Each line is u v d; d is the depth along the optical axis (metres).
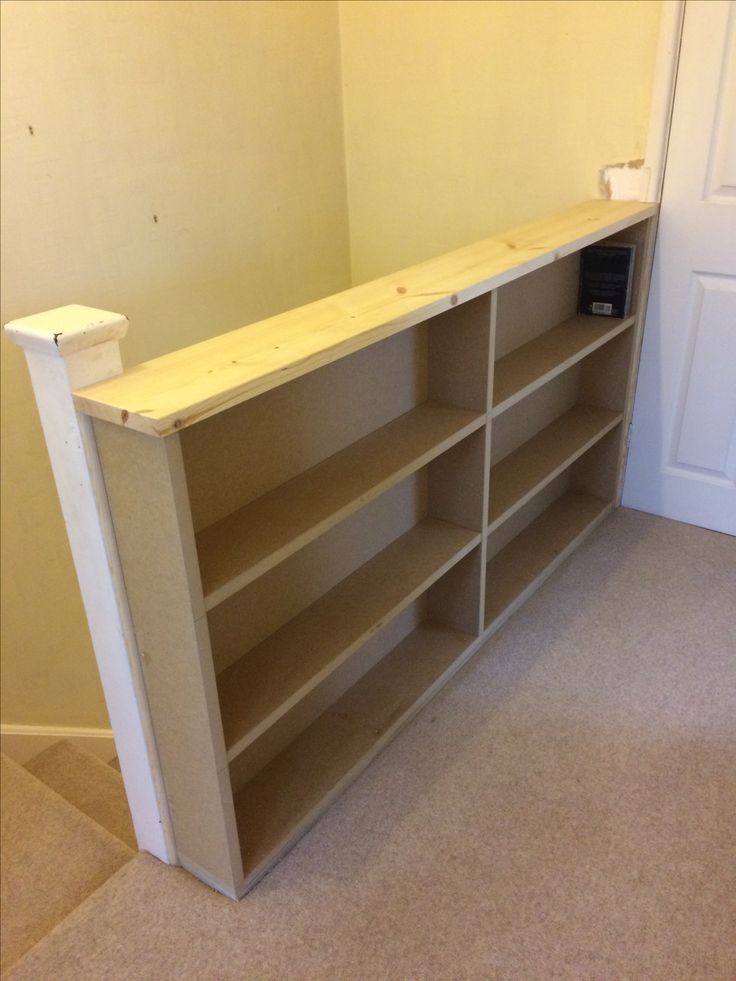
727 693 1.95
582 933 1.41
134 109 2.16
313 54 2.64
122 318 1.16
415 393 1.86
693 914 1.44
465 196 2.67
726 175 2.18
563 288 2.38
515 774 1.75
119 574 1.28
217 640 1.54
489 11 2.38
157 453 1.09
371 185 2.88
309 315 1.43
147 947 1.43
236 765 1.66
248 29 2.39
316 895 1.50
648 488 2.69
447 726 1.88
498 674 2.03
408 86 2.63
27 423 2.23
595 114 2.31
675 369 2.48
